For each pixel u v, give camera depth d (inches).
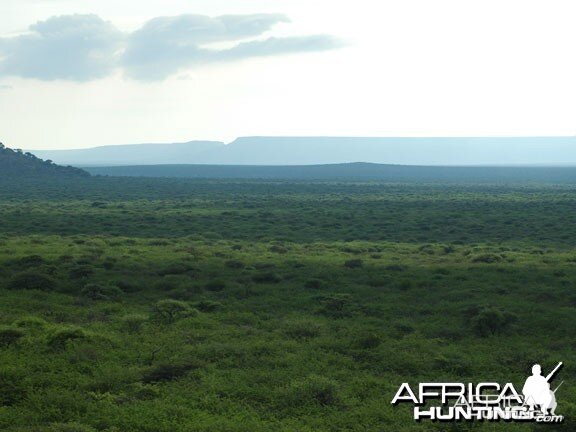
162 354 1132.5
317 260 2237.9
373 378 1025.5
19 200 5511.8
